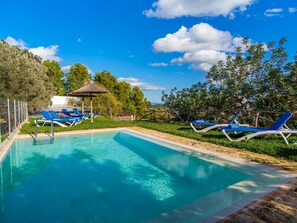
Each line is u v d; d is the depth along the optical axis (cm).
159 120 1642
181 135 983
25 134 1056
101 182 536
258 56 1127
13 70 2177
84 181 542
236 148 718
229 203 363
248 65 1162
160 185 516
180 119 1477
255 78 1146
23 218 371
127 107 4519
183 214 333
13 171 615
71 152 818
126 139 1040
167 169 628
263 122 1069
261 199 349
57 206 415
